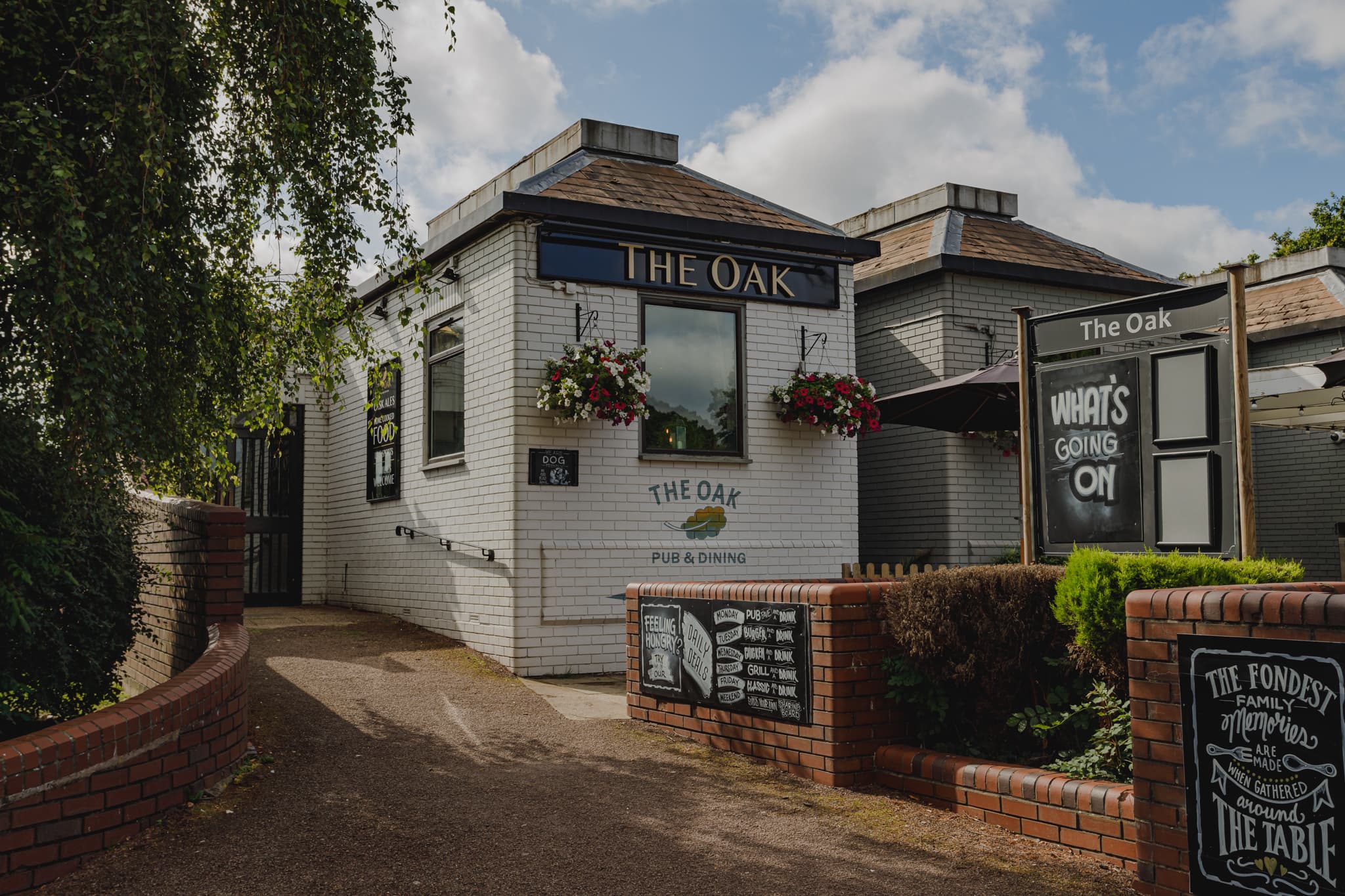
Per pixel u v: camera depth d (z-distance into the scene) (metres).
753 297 11.31
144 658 9.09
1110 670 5.29
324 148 6.96
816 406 11.21
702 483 10.95
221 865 4.54
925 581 5.86
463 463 11.07
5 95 5.53
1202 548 6.51
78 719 4.77
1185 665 4.20
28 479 6.01
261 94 6.68
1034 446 7.54
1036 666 5.82
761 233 11.27
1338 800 3.70
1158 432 6.76
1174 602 4.25
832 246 11.66
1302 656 3.82
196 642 7.47
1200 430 6.54
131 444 6.05
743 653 6.70
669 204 11.12
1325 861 3.72
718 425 11.14
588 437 10.42
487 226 10.59
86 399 5.36
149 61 5.47
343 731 7.04
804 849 4.96
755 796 5.82
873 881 4.55
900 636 5.98
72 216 5.09
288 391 8.49
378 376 8.31
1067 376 7.32
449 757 6.52
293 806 5.37
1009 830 5.24
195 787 5.39
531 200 10.12
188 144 6.32
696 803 5.66
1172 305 6.72
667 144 12.64
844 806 5.64
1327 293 15.58
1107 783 4.94
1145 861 4.32
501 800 5.64
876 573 11.66
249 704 7.57
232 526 7.35
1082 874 4.65
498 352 10.45
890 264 14.35
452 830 5.10
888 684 6.10
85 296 5.08
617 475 10.52
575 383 9.81
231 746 5.84
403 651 10.47
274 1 6.41
